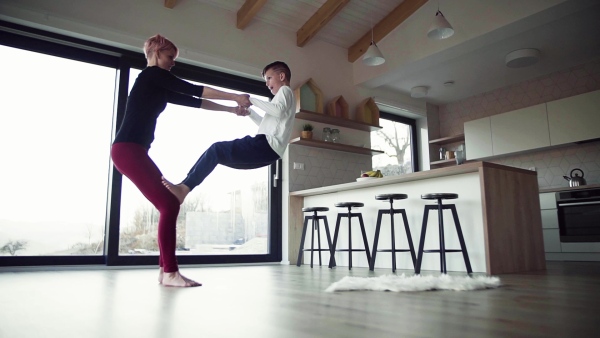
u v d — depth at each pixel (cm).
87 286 241
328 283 261
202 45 494
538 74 614
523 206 379
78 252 409
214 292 209
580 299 179
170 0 466
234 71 516
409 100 699
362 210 467
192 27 491
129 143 237
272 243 533
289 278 301
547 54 547
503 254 345
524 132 598
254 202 528
